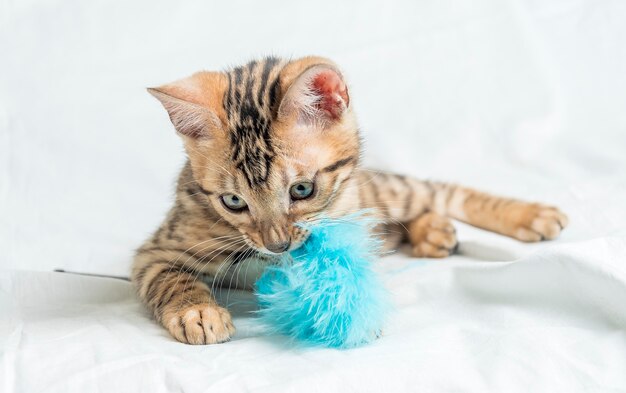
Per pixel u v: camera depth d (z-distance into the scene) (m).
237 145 0.44
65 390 0.38
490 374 0.39
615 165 0.62
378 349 0.41
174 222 0.49
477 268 0.46
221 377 0.38
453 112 0.71
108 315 0.46
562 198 0.58
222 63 0.72
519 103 0.71
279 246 0.43
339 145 0.46
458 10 0.76
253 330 0.44
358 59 0.74
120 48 0.72
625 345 0.40
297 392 0.37
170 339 0.43
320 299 0.41
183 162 0.58
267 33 0.74
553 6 0.76
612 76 0.73
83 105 0.70
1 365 0.40
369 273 0.42
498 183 0.63
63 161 0.65
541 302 0.44
